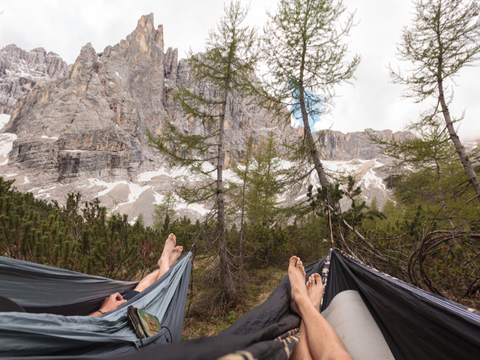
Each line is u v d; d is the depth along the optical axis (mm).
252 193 9312
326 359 1055
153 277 2494
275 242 9992
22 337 758
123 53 122562
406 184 8055
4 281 1671
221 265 6926
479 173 6777
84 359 675
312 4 6520
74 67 104938
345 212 3863
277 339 1035
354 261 2072
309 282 2020
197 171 6793
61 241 4648
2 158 89562
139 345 1141
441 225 3779
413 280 2844
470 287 2904
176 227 11734
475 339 1064
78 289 1980
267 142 10555
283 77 6934
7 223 3949
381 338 1525
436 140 6383
